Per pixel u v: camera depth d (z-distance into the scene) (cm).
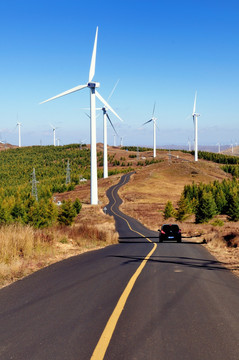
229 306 683
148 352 443
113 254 1563
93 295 753
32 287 829
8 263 1112
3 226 1577
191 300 724
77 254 1534
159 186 16625
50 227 2172
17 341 482
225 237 2272
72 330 525
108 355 432
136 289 818
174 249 1956
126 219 8500
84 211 9338
